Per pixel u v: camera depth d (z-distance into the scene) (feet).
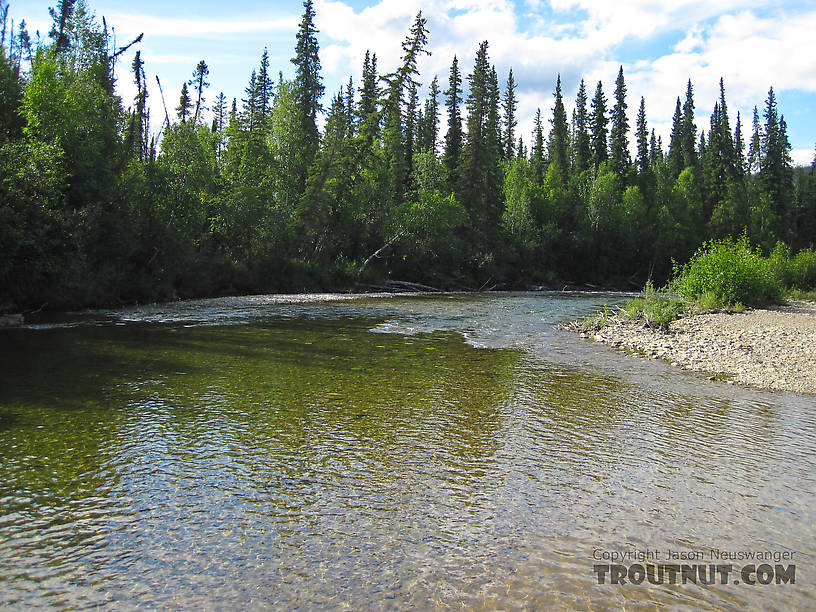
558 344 52.95
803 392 34.14
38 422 25.20
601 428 26.43
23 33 107.76
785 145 247.09
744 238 92.22
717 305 81.15
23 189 64.85
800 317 70.08
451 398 31.40
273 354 43.93
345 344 50.16
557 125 252.21
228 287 115.24
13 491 18.20
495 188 191.83
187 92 157.17
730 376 38.73
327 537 15.71
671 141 304.09
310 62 167.32
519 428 26.17
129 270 88.43
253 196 123.34
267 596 12.85
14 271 66.28
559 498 18.66
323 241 148.77
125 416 26.43
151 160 108.47
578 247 209.36
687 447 23.93
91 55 100.83
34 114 73.05
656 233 230.27
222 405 28.81
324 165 141.18
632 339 55.88
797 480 20.47
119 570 13.85
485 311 86.48
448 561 14.55
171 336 52.54
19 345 45.60
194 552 14.76
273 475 20.08
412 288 152.97
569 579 13.79
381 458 22.00
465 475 20.49
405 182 205.77
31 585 13.14
